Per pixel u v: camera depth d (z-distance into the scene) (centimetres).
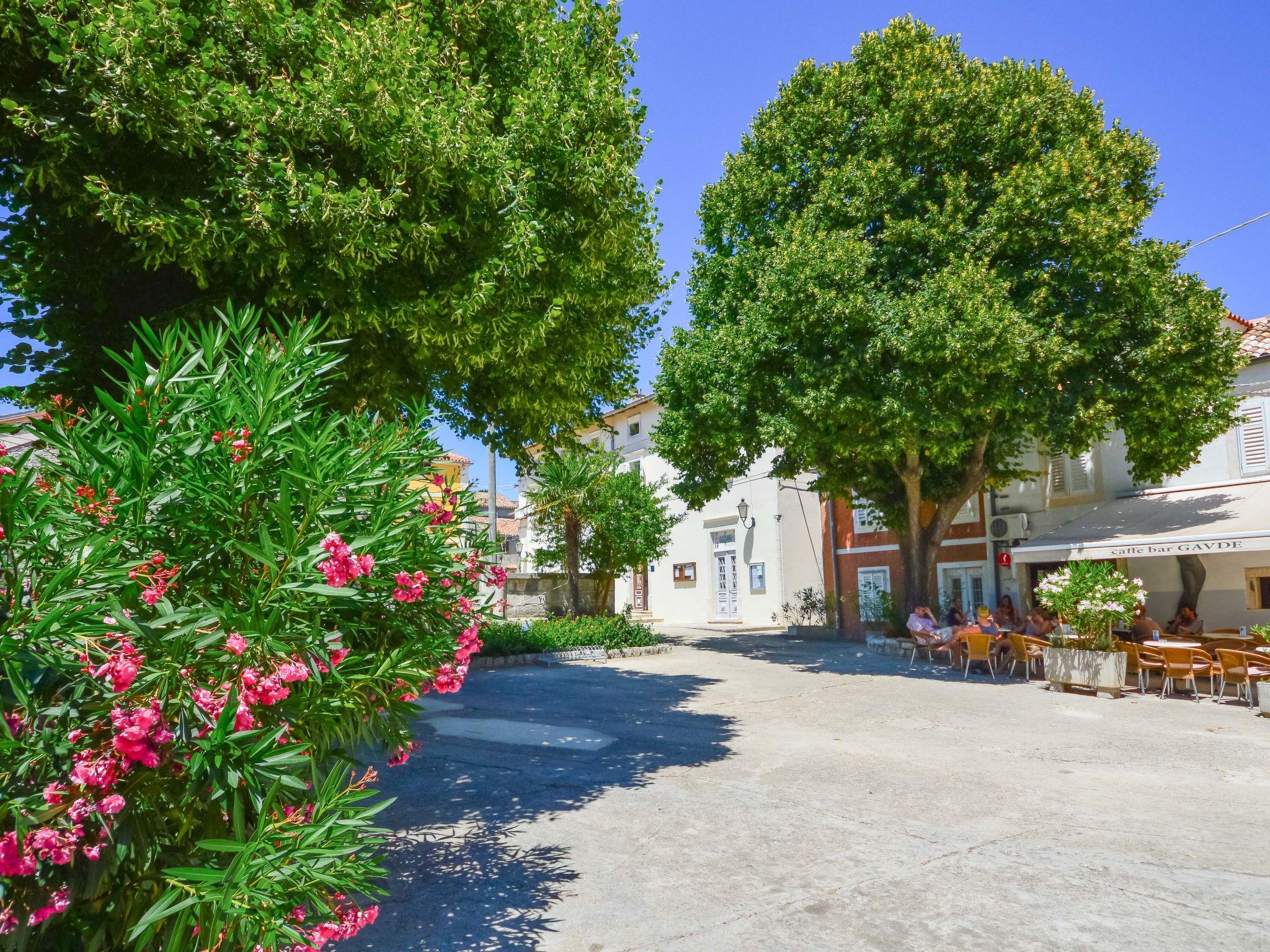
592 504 2295
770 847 573
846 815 647
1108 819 634
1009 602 1908
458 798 706
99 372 735
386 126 674
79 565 260
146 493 307
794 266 1401
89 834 253
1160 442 1419
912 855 554
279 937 276
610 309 997
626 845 580
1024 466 1988
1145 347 1352
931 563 1784
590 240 863
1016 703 1195
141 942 250
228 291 719
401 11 748
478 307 731
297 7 756
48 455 352
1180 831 602
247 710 273
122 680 251
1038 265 1384
